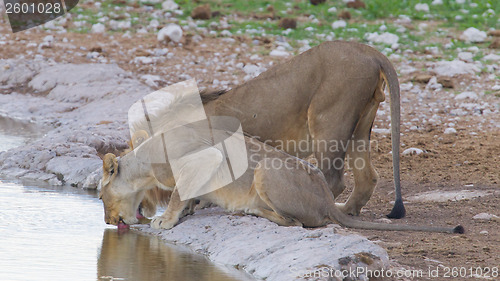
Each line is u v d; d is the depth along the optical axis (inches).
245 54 1051.9
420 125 772.6
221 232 410.0
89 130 697.0
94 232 432.5
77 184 554.6
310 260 343.0
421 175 586.9
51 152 604.7
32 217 457.1
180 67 982.4
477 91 903.1
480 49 1082.7
